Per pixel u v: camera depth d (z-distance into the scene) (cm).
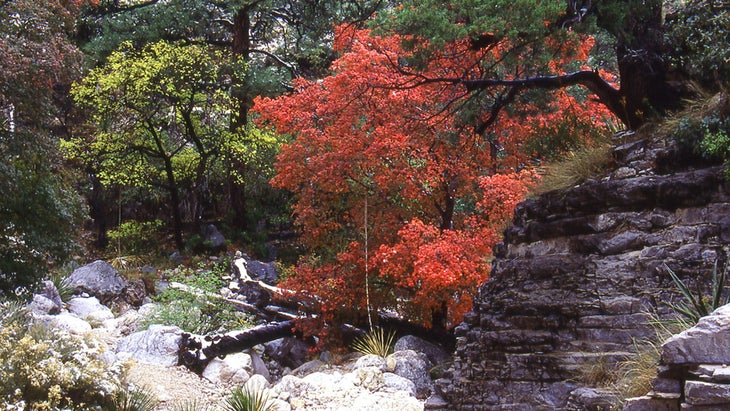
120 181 2359
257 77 2459
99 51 2488
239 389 1082
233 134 2411
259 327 1404
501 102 1058
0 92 1121
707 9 805
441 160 1290
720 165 722
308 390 1140
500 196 1170
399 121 1270
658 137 788
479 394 798
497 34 860
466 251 1178
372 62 1286
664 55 859
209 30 2716
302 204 1452
